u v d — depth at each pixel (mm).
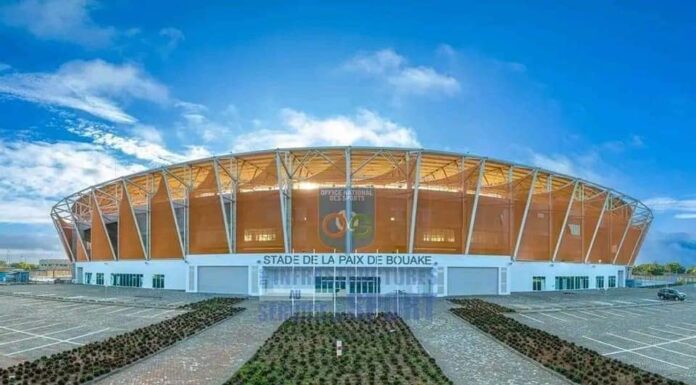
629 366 23406
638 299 60438
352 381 21031
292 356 25359
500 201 64562
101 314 41750
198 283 62344
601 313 44781
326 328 33094
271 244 59500
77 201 87688
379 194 59125
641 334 33344
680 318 42406
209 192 64375
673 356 26609
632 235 92812
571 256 75188
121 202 75375
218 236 62719
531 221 70000
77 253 93125
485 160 61562
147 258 71375
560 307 48062
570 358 24953
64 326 35125
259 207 60531
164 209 69312
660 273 171500
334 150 58469
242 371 22281
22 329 33969
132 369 23000
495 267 62250
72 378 21156
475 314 40125
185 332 31500
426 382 20859
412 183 59969
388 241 58781
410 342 28688
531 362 24484
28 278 106000
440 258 58656
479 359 25203
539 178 69750
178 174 68250
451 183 62062
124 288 72000
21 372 21938
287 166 59844
